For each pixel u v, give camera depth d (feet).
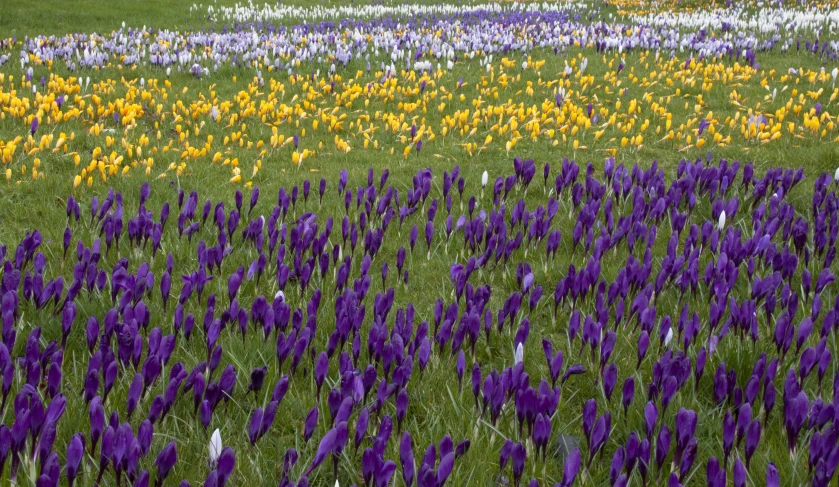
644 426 12.64
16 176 28.78
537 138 37.24
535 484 9.36
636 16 91.71
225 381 12.06
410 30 80.18
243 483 11.52
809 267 19.80
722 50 61.31
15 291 14.67
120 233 20.77
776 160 33.30
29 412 9.80
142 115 40.83
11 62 55.98
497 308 18.40
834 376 13.26
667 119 39.01
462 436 12.43
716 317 14.80
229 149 34.71
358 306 15.55
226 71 55.77
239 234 22.65
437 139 37.93
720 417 12.72
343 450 11.32
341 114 43.29
